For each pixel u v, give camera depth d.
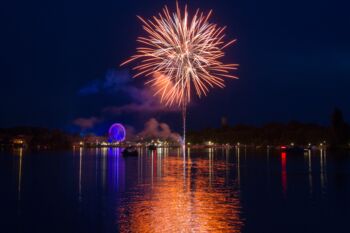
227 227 26.55
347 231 25.89
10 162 108.69
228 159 126.88
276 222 28.11
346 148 190.12
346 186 48.03
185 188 46.47
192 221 28.12
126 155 156.62
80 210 32.69
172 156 160.00
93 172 72.50
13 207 34.47
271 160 116.19
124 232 25.34
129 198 38.75
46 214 31.25
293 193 42.22
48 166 90.94
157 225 26.95
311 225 27.42
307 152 185.50
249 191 43.69
